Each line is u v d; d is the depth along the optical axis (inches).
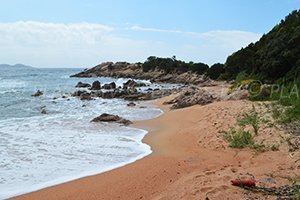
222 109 728.3
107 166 402.9
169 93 1471.5
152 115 884.6
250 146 412.8
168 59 3759.8
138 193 303.7
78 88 1951.3
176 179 333.4
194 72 3093.0
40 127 669.9
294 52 1144.2
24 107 1032.2
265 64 1202.6
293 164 319.9
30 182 345.1
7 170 381.4
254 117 521.3
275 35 1413.6
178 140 528.1
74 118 810.2
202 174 317.4
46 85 2222.0
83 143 528.4
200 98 1017.5
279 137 417.1
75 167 398.3
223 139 474.0
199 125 620.7
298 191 242.4
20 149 477.7
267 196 242.7
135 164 406.0
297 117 483.8
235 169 328.2
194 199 243.4
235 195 244.8
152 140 553.9
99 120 756.0
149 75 3518.7
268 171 304.7
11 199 300.4
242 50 2159.2
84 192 315.3
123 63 4220.0
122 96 1409.9
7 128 649.0
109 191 314.8
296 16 1689.2
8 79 3031.5
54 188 328.2
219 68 2603.3
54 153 461.7
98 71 4094.5
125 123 735.1
